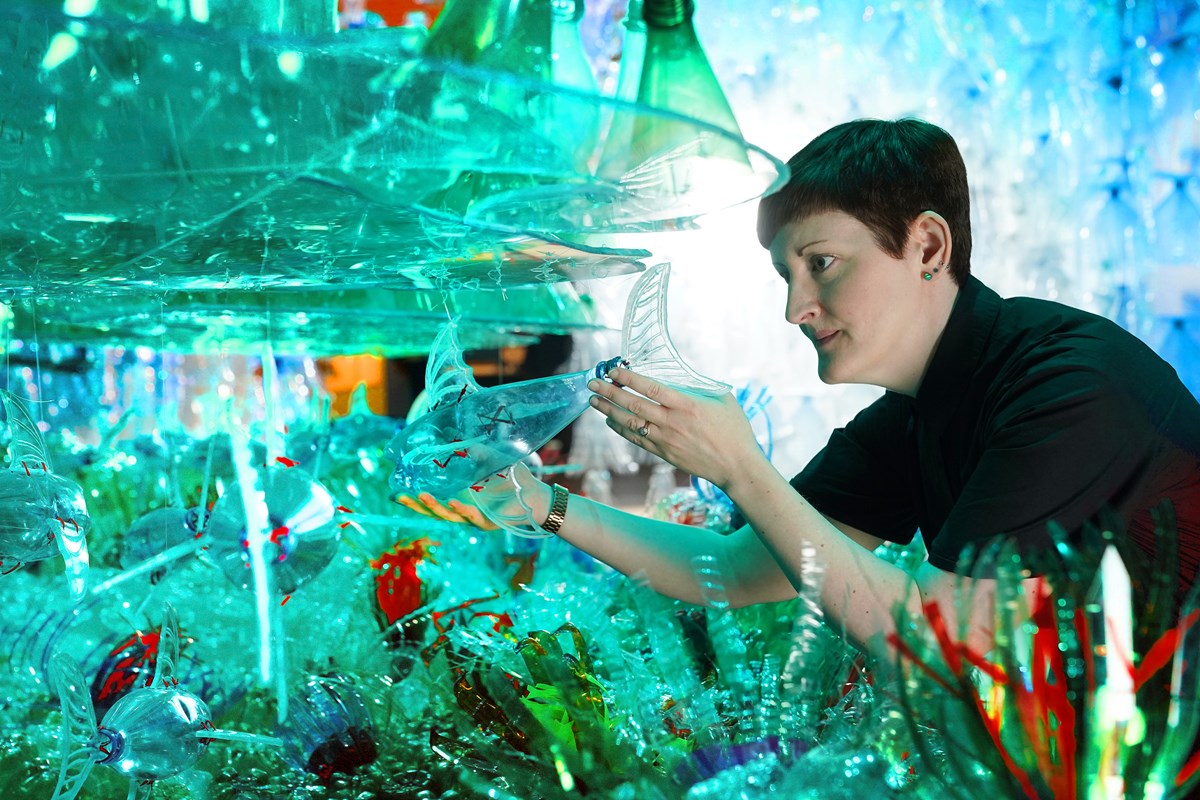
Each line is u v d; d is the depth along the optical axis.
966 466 1.12
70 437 1.56
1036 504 0.96
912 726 0.74
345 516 1.05
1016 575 0.79
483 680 0.88
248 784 0.94
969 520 0.98
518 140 0.67
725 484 1.00
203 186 0.64
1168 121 2.51
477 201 0.74
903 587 0.98
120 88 0.61
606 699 0.90
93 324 1.40
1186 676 0.73
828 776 0.74
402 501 1.33
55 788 0.87
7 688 1.01
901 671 0.76
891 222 1.06
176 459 1.35
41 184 0.64
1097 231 2.52
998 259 2.54
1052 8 2.55
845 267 1.08
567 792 0.79
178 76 0.61
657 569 1.22
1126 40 2.54
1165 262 2.51
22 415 0.91
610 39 2.32
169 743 0.84
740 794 0.74
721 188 0.73
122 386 1.78
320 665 1.12
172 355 1.91
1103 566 0.75
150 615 1.09
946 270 1.12
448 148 0.65
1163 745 0.72
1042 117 2.55
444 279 0.95
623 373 0.98
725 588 1.21
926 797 0.76
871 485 1.33
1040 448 0.97
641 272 1.02
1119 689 0.72
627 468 2.89
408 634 1.18
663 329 1.00
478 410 0.98
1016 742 0.73
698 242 2.65
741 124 2.63
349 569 1.24
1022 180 2.55
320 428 1.54
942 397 1.13
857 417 1.36
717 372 2.67
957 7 2.58
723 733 0.86
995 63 2.57
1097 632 0.75
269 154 0.63
